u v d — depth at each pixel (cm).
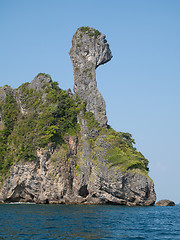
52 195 9906
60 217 5675
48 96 11512
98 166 10262
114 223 5112
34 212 6575
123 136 11838
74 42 13188
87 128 11319
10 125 11625
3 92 12481
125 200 9881
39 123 10706
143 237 3978
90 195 10144
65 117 11381
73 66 13012
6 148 11031
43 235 3841
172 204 13188
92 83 12375
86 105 12000
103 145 10744
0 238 3612
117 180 9744
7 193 10088
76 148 11075
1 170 10481
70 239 3678
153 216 6600
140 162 10331
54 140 10575
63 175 10212
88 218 5650
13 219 5234
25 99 11888
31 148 10281
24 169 10106
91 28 13175
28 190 10062
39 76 12188
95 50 12900
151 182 10219
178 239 3909
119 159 10144
